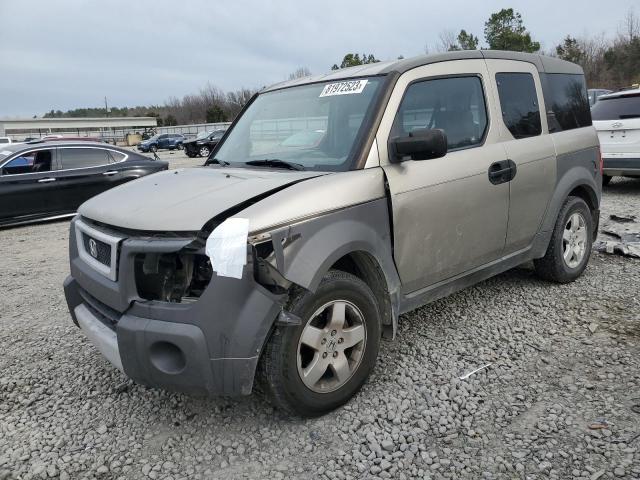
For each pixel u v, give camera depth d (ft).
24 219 31.60
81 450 9.07
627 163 27.96
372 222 9.85
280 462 8.48
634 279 15.92
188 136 171.94
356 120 10.73
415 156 10.27
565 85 15.53
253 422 9.57
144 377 8.55
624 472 7.75
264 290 8.28
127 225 8.75
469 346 12.02
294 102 12.49
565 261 15.37
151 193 9.98
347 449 8.71
